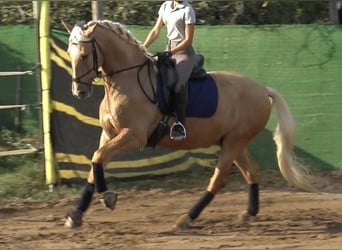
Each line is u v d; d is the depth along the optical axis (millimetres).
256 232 11438
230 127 12055
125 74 11359
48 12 13852
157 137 11750
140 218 12336
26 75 15680
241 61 15305
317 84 15430
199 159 14938
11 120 16000
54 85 13883
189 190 14180
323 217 12430
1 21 17797
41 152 14227
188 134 11852
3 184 13789
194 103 11750
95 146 14125
